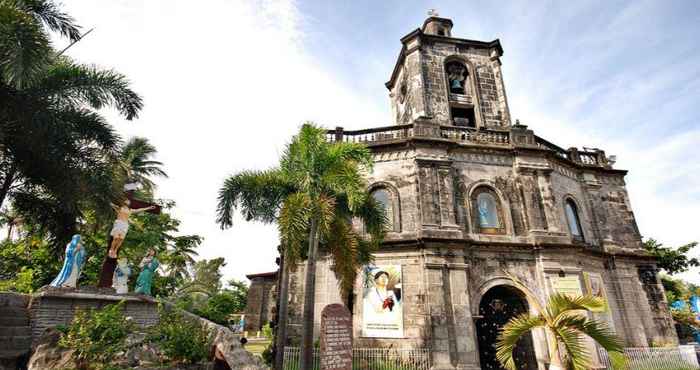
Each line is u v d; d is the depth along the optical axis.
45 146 13.57
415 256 17.17
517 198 19.36
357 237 13.96
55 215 16.00
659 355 17.34
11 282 17.73
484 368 18.67
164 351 10.16
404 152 19.23
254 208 13.61
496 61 24.58
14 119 12.92
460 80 24.62
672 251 29.17
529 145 20.06
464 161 19.62
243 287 49.09
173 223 28.67
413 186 18.55
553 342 10.72
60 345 9.42
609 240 20.92
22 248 21.11
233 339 11.00
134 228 24.72
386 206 18.52
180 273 30.52
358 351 15.75
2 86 12.55
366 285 16.98
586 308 9.92
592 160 23.52
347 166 12.34
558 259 17.98
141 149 27.44
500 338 10.55
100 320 9.75
